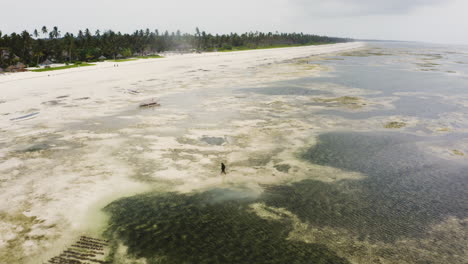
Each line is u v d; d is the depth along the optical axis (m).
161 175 25.58
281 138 34.66
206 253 16.66
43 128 38.47
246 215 20.22
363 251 16.81
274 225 19.16
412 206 21.42
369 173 26.47
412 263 15.93
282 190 23.50
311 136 35.38
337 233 18.39
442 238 17.98
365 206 21.41
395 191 23.50
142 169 26.66
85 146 31.97
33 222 19.08
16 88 69.44
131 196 22.36
